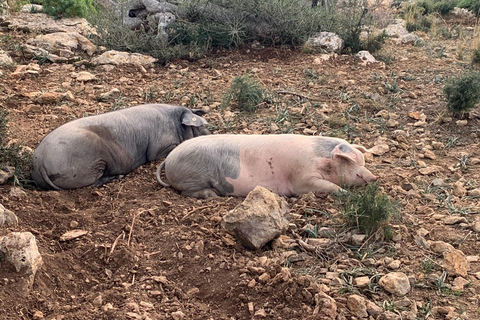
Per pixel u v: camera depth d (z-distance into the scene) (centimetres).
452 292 455
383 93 775
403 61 923
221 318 439
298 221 514
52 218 518
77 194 566
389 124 690
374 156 629
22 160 568
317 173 544
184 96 759
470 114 705
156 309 445
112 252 483
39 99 720
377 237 496
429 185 573
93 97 749
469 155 626
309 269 472
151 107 632
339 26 995
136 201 548
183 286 461
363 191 527
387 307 443
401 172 596
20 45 864
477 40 936
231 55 928
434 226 515
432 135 671
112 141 594
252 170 554
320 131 673
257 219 483
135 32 957
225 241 490
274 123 686
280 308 441
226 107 726
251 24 978
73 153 567
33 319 432
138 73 838
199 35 941
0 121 586
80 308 443
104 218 527
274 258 478
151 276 466
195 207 532
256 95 729
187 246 485
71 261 477
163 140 627
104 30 954
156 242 495
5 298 435
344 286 456
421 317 439
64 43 881
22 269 445
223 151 558
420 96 764
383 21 1234
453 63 900
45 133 651
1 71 790
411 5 1448
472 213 530
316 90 780
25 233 455
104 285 464
